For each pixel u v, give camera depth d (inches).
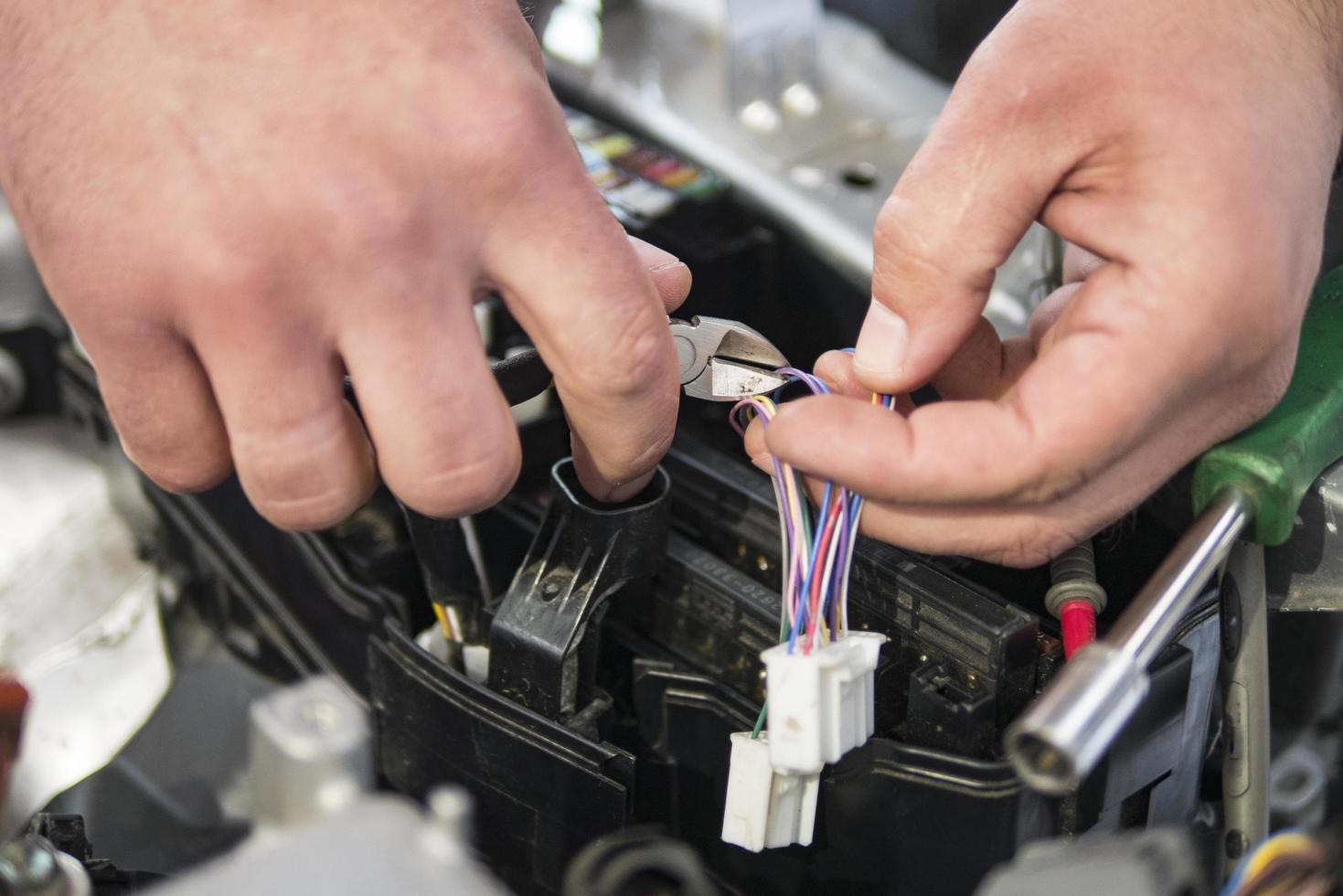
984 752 28.3
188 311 25.1
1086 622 28.8
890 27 51.0
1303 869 23.4
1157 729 28.5
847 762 28.6
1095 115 27.2
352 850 18.6
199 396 27.0
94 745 37.6
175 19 25.9
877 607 30.7
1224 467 27.5
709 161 46.0
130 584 42.2
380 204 24.9
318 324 25.4
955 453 25.9
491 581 37.2
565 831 30.5
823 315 44.3
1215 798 34.5
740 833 28.1
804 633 28.1
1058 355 26.0
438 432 25.8
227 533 41.8
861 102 48.6
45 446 47.0
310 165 24.8
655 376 27.4
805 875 30.5
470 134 25.6
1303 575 30.7
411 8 26.5
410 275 25.3
